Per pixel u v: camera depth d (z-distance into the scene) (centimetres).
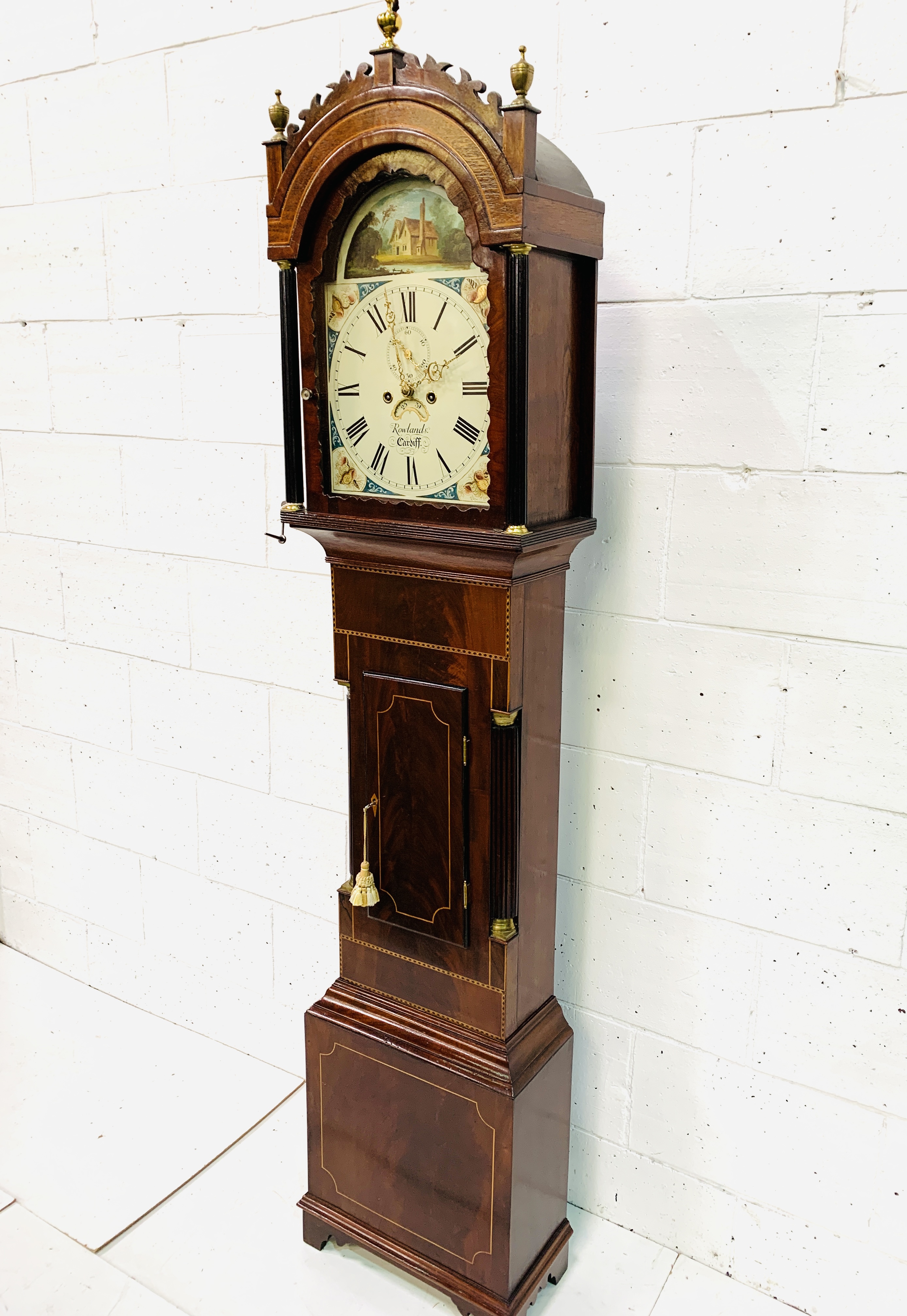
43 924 270
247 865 227
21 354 231
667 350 155
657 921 175
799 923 162
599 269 158
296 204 135
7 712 262
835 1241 169
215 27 188
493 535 131
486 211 121
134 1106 217
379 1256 173
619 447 162
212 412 206
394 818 158
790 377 147
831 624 151
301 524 150
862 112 135
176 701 229
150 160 201
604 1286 176
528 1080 157
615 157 153
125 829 246
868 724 151
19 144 218
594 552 168
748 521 154
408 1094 163
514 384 125
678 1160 181
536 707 152
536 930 162
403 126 124
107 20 199
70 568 238
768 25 139
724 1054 173
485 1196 159
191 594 220
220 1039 241
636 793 173
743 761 162
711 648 161
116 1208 189
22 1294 171
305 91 182
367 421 141
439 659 148
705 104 145
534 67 157
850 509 146
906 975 155
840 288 141
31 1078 225
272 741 216
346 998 171
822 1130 167
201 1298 172
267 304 193
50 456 234
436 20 165
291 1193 194
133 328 212
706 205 148
